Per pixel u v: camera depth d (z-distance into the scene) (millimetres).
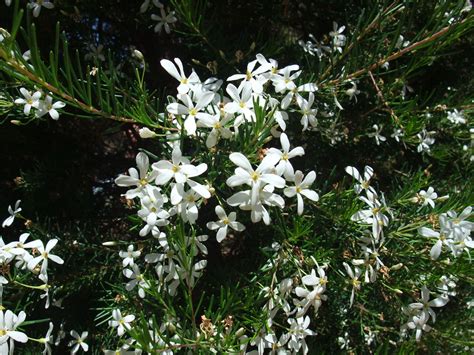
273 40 333
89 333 352
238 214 260
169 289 235
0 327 232
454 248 241
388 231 257
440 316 375
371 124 397
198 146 219
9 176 437
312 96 253
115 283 315
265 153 212
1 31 180
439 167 451
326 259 254
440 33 234
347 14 386
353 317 338
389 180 446
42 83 180
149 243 278
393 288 261
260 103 226
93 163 467
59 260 272
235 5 376
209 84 255
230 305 213
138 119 215
